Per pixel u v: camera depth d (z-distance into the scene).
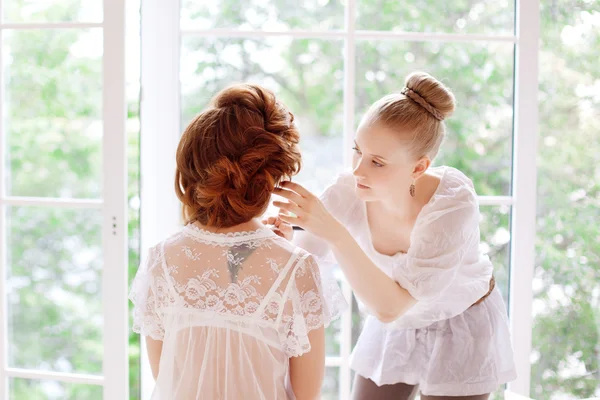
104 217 2.12
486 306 1.77
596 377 2.46
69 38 2.14
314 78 2.21
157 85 2.23
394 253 1.75
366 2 2.18
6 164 2.22
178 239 1.37
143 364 2.32
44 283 2.25
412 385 1.87
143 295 1.42
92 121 2.16
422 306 1.69
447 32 2.19
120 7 2.05
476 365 1.70
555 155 2.39
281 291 1.28
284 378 1.35
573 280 2.44
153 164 2.27
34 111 2.19
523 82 2.17
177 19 2.20
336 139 2.23
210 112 1.29
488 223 2.25
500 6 2.19
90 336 2.25
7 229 2.24
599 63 2.35
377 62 2.19
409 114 1.49
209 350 1.30
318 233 1.42
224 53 2.21
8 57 2.18
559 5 2.32
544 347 2.45
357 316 2.26
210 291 1.30
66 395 2.27
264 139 1.27
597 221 2.42
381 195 1.57
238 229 1.32
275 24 2.19
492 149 2.23
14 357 2.29
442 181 1.63
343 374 2.25
